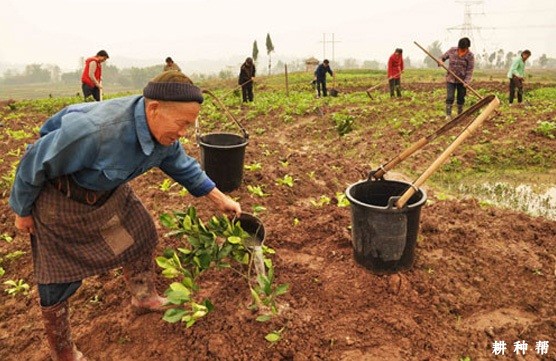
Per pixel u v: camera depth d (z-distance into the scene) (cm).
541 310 338
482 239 425
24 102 2014
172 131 228
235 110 1397
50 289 259
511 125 948
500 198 646
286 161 710
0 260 418
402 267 359
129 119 228
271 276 299
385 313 326
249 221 356
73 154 219
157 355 294
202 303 330
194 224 317
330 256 393
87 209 250
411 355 294
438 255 398
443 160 313
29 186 229
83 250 260
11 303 361
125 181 249
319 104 1360
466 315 333
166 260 303
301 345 298
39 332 325
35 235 257
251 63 1518
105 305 343
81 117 220
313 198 557
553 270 380
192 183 291
